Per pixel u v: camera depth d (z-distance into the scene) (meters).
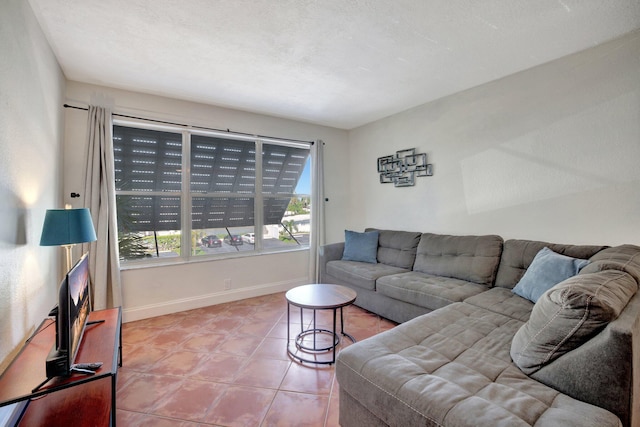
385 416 1.22
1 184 1.36
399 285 2.68
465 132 3.06
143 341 2.49
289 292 2.42
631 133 2.06
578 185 2.31
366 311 3.16
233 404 1.70
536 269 2.10
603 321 1.05
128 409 1.65
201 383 1.90
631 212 2.07
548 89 2.46
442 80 2.83
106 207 2.73
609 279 1.29
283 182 4.11
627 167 2.08
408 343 1.56
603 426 0.91
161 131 3.21
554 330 1.16
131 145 3.07
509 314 1.89
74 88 2.73
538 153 2.53
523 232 2.63
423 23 1.94
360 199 4.43
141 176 3.12
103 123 2.76
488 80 2.83
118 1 1.71
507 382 1.19
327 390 1.83
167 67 2.53
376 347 1.50
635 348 1.00
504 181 2.76
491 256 2.58
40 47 1.94
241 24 1.94
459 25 1.96
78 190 2.71
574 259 1.94
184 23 1.93
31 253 1.74
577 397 1.06
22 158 1.62
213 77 2.73
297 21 1.91
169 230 3.27
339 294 2.35
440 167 3.32
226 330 2.71
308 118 4.02
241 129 3.65
